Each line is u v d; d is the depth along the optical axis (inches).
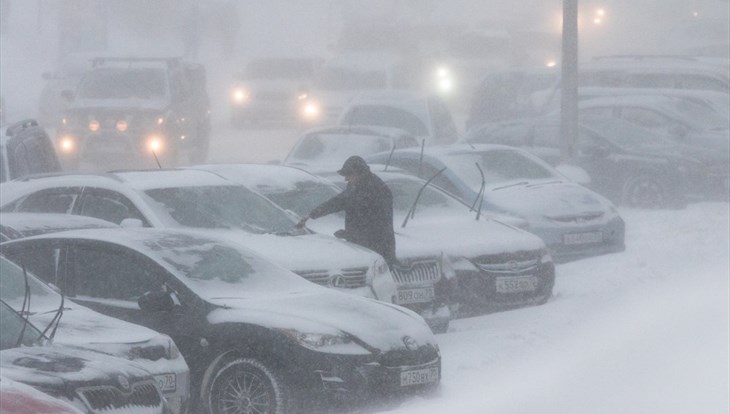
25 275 767.7
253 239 1090.1
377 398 864.9
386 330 887.7
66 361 705.0
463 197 1533.0
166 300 869.2
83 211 1148.5
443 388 927.0
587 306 1270.9
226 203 1165.7
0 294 836.0
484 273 1253.7
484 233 1300.4
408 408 863.7
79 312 845.8
